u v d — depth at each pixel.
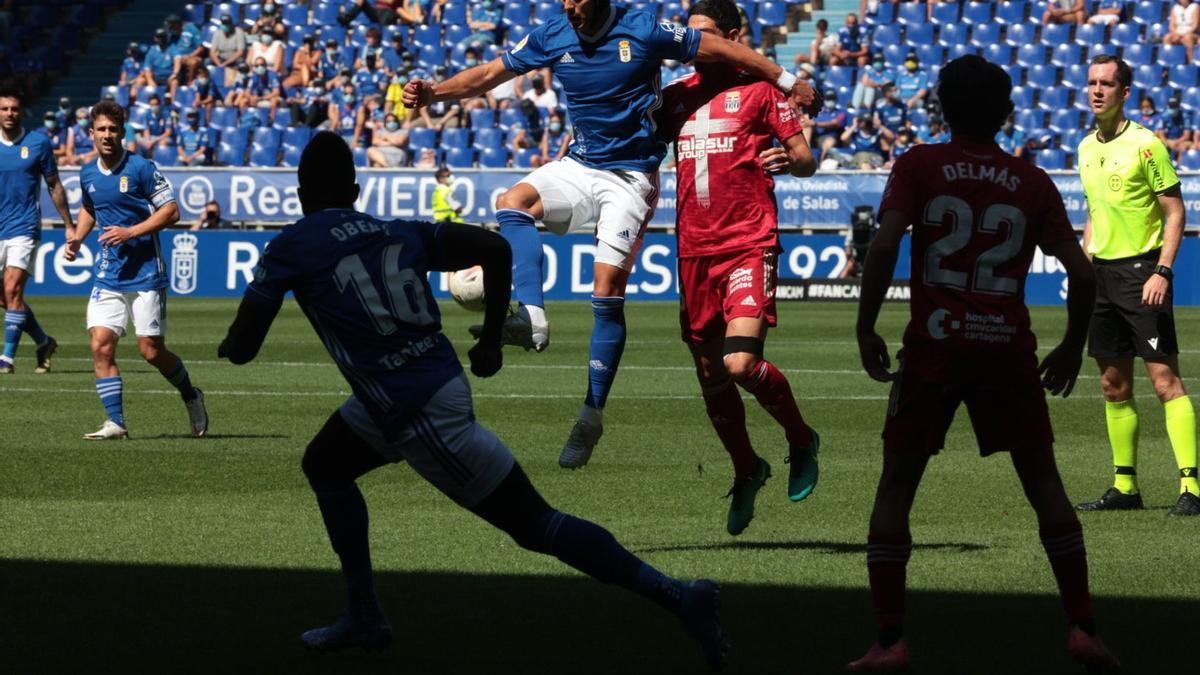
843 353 23.86
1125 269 11.18
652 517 10.64
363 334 6.30
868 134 38.31
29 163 20.59
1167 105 39.62
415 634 7.20
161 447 13.98
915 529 10.10
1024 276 6.64
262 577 8.49
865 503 11.31
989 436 6.69
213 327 28.39
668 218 37.06
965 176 6.56
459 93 9.61
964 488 11.80
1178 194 11.14
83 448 13.88
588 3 9.21
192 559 8.99
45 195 38.59
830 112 39.06
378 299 6.30
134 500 11.16
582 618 7.53
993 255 6.55
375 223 6.47
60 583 8.30
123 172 14.48
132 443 14.25
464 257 6.48
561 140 39.25
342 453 6.66
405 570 8.70
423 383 6.30
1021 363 6.59
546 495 11.55
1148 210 11.27
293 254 6.34
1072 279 6.65
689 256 9.42
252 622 7.43
